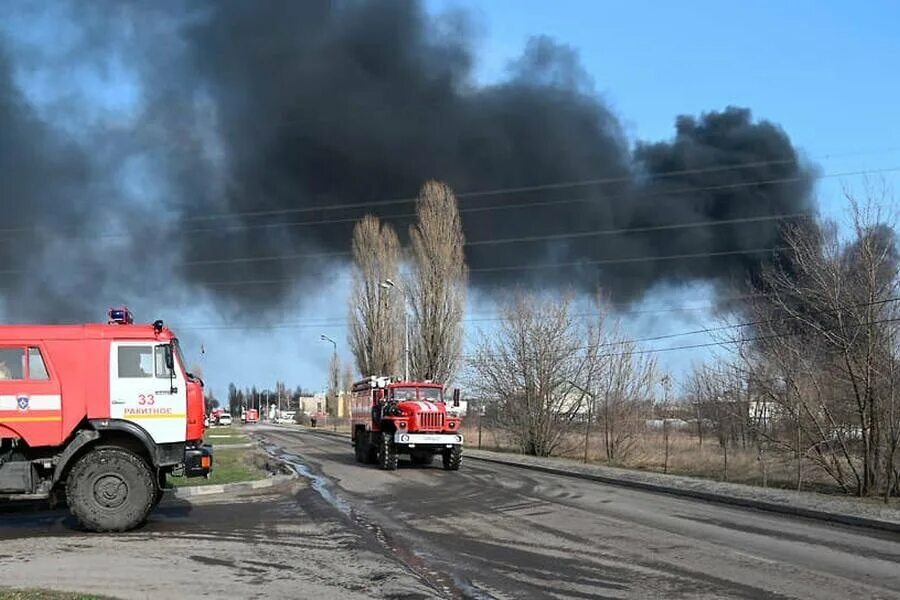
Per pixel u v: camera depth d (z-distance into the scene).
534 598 7.68
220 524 12.31
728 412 27.27
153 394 12.23
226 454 29.58
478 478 21.22
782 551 10.40
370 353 48.28
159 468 12.26
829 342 19.11
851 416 18.72
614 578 8.59
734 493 16.73
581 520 13.12
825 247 19.20
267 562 9.26
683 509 15.00
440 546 10.51
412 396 25.17
